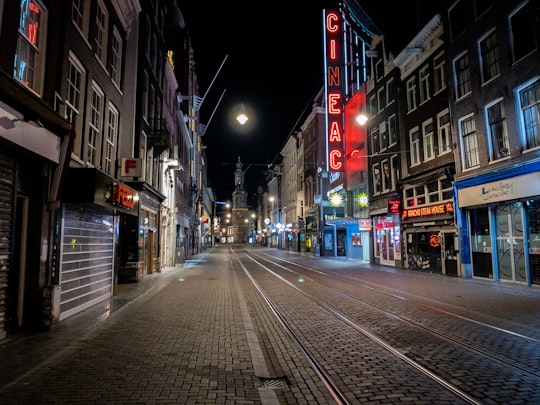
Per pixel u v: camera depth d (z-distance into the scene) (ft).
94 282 33.76
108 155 43.21
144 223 58.59
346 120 101.04
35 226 24.53
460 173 57.41
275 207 239.50
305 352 20.36
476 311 30.58
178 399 13.89
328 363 18.51
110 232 38.22
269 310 32.40
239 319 27.94
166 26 76.23
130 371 16.76
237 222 374.43
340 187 110.11
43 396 13.96
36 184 24.80
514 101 48.14
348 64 95.71
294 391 15.17
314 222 137.80
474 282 50.80
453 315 29.04
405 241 73.26
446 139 62.95
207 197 259.80
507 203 50.19
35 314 24.11
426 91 69.21
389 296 38.86
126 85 50.67
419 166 69.77
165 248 80.74
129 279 51.42
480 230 55.16
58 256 26.78
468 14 56.39
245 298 38.83
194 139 147.23
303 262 98.37
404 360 18.66
